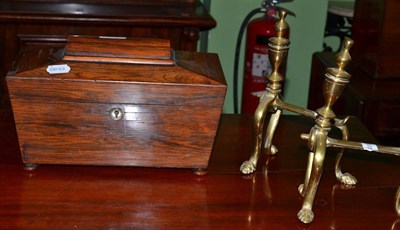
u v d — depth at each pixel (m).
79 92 1.17
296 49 2.75
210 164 1.32
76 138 1.21
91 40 1.21
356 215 1.17
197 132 1.23
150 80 1.17
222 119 1.54
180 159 1.25
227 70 2.74
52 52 1.24
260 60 2.51
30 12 1.96
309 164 1.19
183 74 1.19
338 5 2.75
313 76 2.41
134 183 1.22
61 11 2.01
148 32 2.06
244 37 2.66
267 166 1.33
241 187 1.24
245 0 2.61
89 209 1.12
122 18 1.99
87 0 2.11
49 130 1.21
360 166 1.36
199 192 1.21
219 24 2.64
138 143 1.23
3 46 2.01
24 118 1.19
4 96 2.05
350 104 2.02
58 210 1.11
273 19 2.48
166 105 1.20
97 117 1.20
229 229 1.09
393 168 1.36
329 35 2.86
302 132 1.50
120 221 1.09
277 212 1.16
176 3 2.18
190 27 2.06
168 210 1.14
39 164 1.25
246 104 2.61
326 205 1.20
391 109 1.96
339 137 1.47
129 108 1.19
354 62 2.27
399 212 1.18
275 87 1.27
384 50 2.07
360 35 2.21
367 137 1.49
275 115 1.35
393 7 2.02
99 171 1.26
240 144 1.42
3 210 1.10
